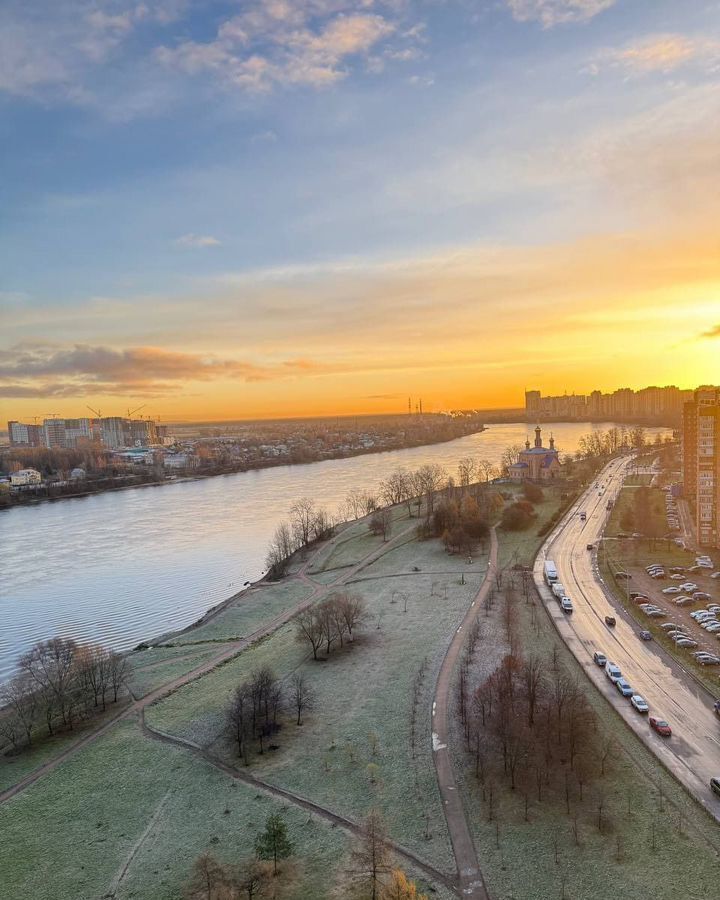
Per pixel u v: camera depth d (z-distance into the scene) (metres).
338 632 144.62
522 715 102.44
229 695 124.25
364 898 70.75
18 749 112.44
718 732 99.12
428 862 76.06
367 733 105.56
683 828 78.19
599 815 80.94
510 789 87.44
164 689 132.88
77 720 120.88
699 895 68.50
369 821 79.00
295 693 121.94
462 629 147.88
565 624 147.75
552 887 71.25
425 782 91.06
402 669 128.75
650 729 100.38
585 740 95.19
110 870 80.00
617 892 69.88
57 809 93.81
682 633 138.75
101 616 197.62
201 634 169.75
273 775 96.69
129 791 96.69
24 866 82.06
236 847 81.62
